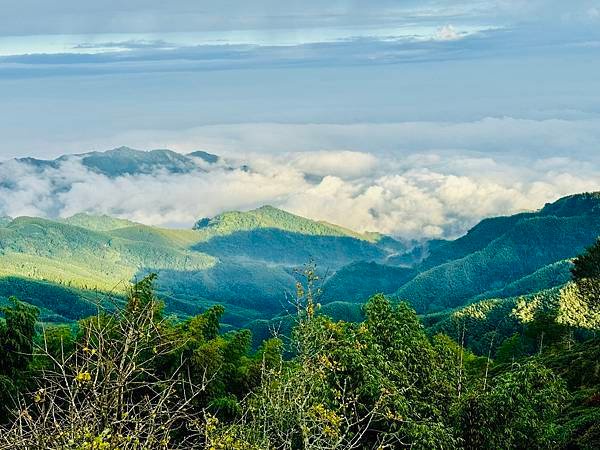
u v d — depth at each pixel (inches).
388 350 889.5
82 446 384.8
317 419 602.9
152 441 420.8
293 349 782.5
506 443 792.3
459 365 963.3
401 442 727.7
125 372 428.5
